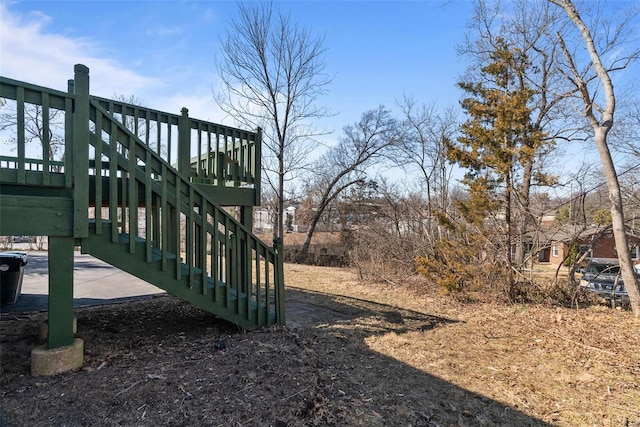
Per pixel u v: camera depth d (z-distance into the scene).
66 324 3.05
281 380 2.91
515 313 6.22
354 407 2.62
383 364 3.60
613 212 6.46
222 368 3.10
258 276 4.45
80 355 3.08
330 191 21.28
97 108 3.14
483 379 3.33
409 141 18.69
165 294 7.07
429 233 10.44
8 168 2.87
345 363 3.53
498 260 7.29
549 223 9.59
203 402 2.49
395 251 10.58
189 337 4.08
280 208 14.72
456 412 2.67
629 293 6.25
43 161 2.94
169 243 4.30
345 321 5.35
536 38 11.55
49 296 2.97
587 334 4.91
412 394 2.94
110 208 3.27
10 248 19.39
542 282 7.53
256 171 5.65
